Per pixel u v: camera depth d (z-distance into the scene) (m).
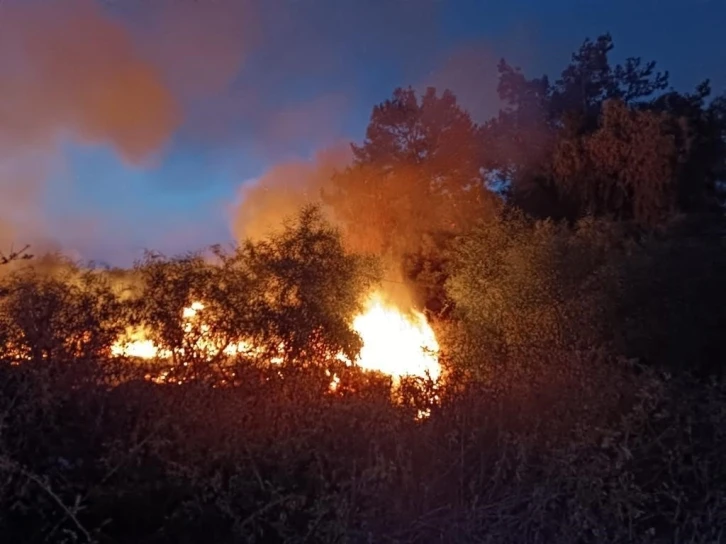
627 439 5.19
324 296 6.14
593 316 8.05
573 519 4.82
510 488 5.01
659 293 8.34
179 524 4.41
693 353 8.15
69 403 4.70
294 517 4.47
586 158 13.59
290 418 4.92
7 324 4.82
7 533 4.09
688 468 5.27
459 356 7.48
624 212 13.45
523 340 7.75
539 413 5.44
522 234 9.49
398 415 5.22
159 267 5.58
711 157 13.87
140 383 4.89
